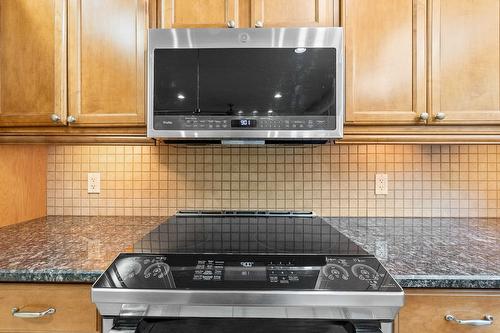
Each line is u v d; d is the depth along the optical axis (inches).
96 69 50.9
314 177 63.3
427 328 33.3
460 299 33.2
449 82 49.6
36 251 40.1
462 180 62.4
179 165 63.8
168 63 47.2
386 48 49.8
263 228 50.4
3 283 34.7
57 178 64.1
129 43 50.8
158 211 63.9
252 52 46.9
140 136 52.3
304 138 47.9
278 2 50.1
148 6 50.6
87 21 51.1
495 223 58.1
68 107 51.1
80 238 46.8
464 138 50.7
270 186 63.5
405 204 62.7
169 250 36.8
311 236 44.8
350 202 63.0
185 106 47.1
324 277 31.2
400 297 29.2
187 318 31.6
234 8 50.1
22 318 34.9
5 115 51.2
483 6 49.8
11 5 51.4
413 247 42.3
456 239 46.6
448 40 49.7
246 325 31.8
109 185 64.0
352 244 40.1
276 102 46.9
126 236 48.1
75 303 34.6
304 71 46.9
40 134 52.1
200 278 31.0
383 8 50.0
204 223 54.3
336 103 46.7
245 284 30.3
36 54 51.1
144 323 31.8
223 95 46.9
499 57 49.6
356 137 50.9
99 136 52.4
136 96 50.8
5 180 55.0
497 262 36.3
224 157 63.7
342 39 46.8
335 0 50.3
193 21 50.4
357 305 29.5
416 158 62.8
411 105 49.7
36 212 62.0
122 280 30.7
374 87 49.8
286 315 30.8
